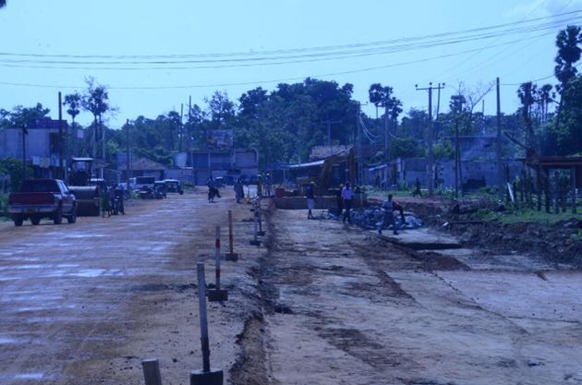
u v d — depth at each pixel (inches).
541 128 3181.6
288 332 654.5
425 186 3811.5
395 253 1370.6
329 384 495.2
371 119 6594.5
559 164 1929.1
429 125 3038.9
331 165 2687.0
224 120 6210.6
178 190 3772.1
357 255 1295.5
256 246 1205.7
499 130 2304.4
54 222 1663.4
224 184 4879.4
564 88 3159.5
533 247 1461.6
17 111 4741.6
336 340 639.8
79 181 2687.0
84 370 453.7
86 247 1120.8
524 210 1897.1
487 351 642.8
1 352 497.4
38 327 570.9
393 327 720.3
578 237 1406.3
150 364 328.5
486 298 955.3
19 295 705.0
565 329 764.0
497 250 1494.8
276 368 529.3
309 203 2165.4
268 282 915.4
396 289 970.1
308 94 6422.2
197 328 565.6
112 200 2087.8
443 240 1648.6
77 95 4128.9
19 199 1628.9
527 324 788.0
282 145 5457.7
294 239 1533.0
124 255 1017.5
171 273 842.8
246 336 567.2
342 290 908.0
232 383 432.8
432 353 619.5
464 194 2910.9
